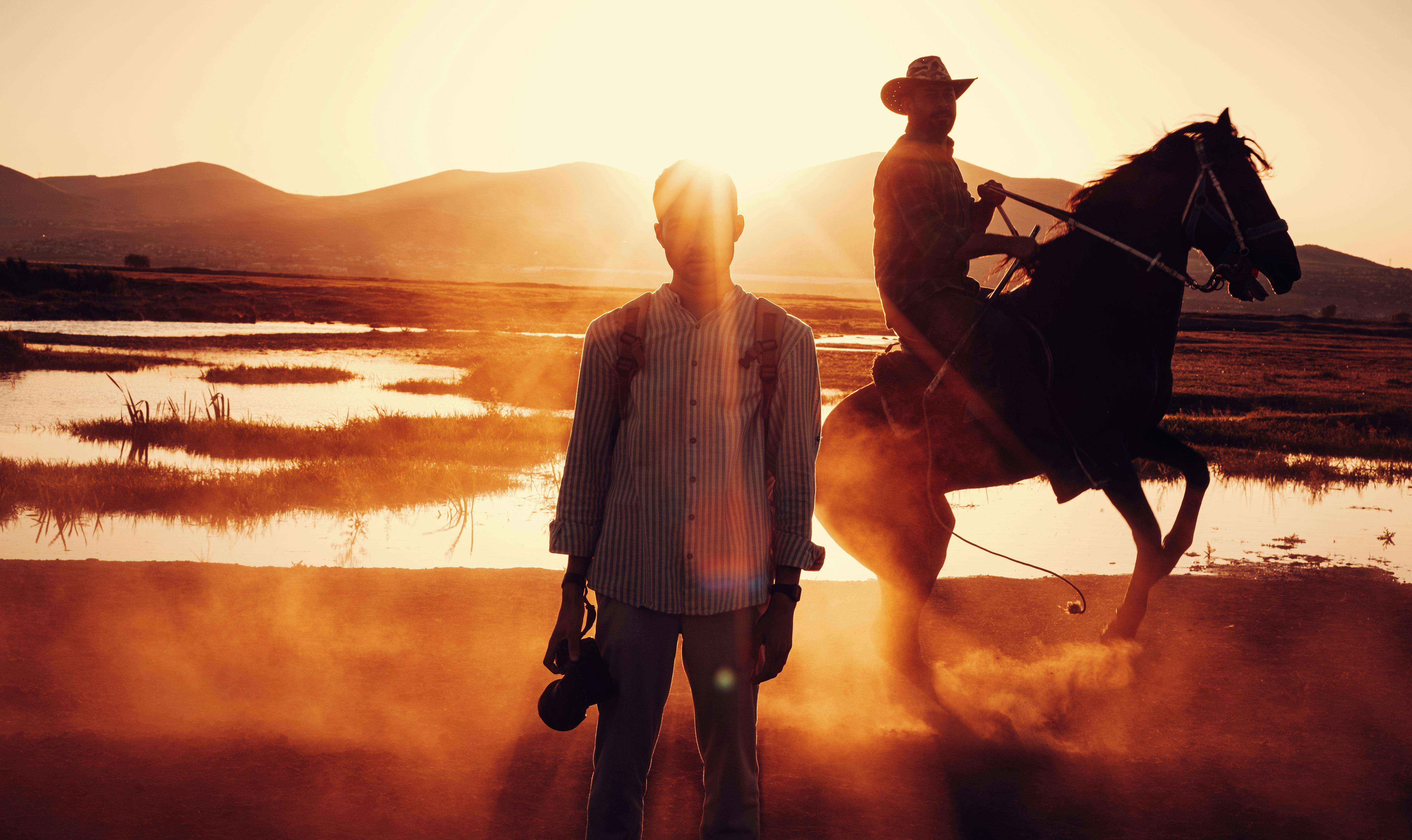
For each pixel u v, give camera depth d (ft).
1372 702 16.20
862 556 16.38
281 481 40.19
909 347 15.79
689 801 12.78
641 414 8.89
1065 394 15.90
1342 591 23.16
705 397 8.80
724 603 8.86
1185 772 13.73
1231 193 15.92
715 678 8.96
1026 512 39.83
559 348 127.85
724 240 8.91
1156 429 17.52
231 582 22.79
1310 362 132.05
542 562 29.35
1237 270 16.06
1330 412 75.87
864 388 17.02
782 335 9.02
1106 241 16.12
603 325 9.09
